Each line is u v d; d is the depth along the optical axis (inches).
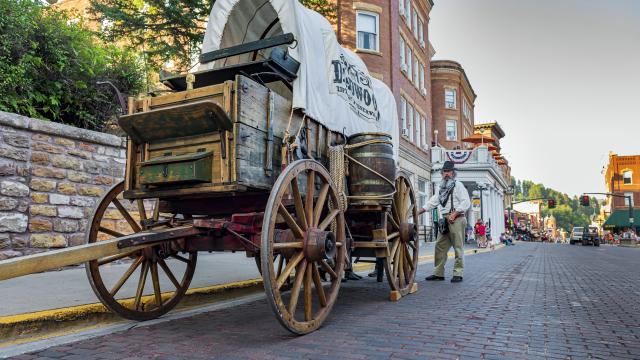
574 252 918.4
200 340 144.8
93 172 301.3
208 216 181.9
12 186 256.8
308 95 178.5
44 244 270.2
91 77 350.3
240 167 142.2
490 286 277.9
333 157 193.9
